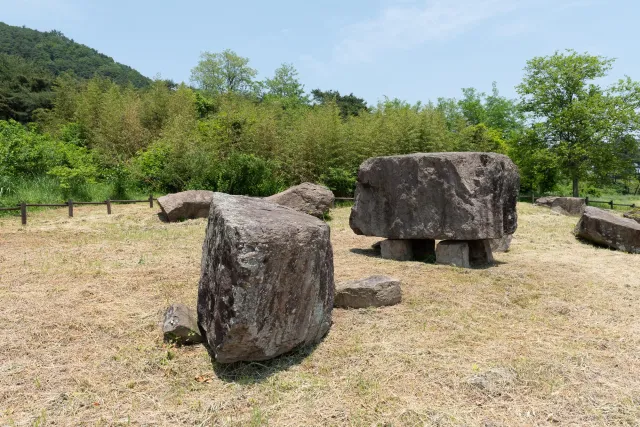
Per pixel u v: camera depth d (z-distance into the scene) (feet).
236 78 113.09
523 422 8.52
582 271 20.10
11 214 31.71
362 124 54.19
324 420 8.64
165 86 64.03
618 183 100.58
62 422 8.63
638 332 12.98
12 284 16.17
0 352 11.22
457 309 14.67
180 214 32.12
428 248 23.27
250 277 9.34
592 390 9.61
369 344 11.83
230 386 9.89
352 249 24.90
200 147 45.88
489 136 67.31
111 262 19.76
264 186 43.37
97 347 11.67
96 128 54.24
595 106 58.70
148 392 9.75
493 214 19.80
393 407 9.00
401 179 21.44
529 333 12.80
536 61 64.80
